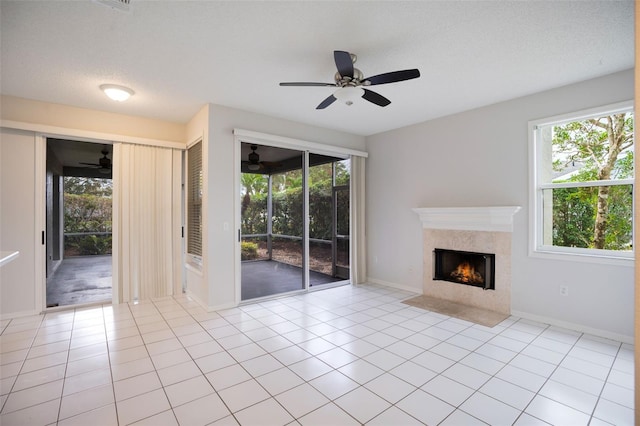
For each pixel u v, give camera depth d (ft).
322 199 17.51
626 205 10.19
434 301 14.38
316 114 14.38
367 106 13.28
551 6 6.82
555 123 11.44
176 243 15.47
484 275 13.12
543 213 11.94
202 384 7.51
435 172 15.03
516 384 7.54
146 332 10.72
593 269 10.50
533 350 9.34
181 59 9.21
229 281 13.47
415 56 9.06
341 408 6.63
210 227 12.96
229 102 12.81
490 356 8.96
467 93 11.84
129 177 14.23
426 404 6.76
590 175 10.93
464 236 13.89
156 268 14.94
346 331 10.82
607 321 10.22
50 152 22.06
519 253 12.25
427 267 15.35
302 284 16.06
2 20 7.22
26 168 12.22
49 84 10.86
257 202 14.75
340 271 18.47
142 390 7.25
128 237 14.20
